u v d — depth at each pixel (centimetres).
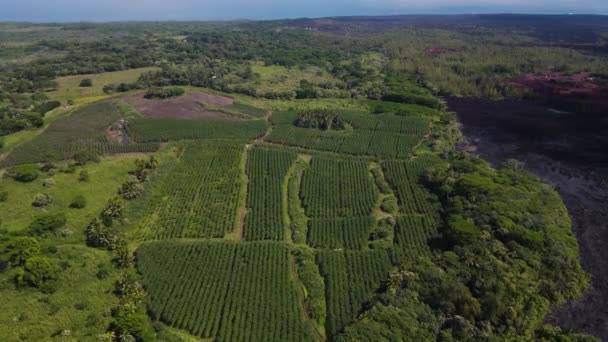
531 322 7481
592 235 10256
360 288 8275
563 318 7781
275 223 10538
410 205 11212
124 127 16525
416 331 7006
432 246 9475
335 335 7225
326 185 12312
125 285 8025
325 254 9281
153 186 12069
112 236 9438
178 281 8456
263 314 7669
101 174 12106
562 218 10638
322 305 7994
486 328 7162
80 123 16688
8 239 8394
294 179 12756
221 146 14975
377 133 16400
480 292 7756
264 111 19238
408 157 14300
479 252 8719
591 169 13800
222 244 9625
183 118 17825
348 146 15125
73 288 7838
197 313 7694
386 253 9269
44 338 6750
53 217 9475
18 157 13350
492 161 14638
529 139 16500
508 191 11075
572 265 8875
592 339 7075
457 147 15925
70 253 8669
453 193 11356
